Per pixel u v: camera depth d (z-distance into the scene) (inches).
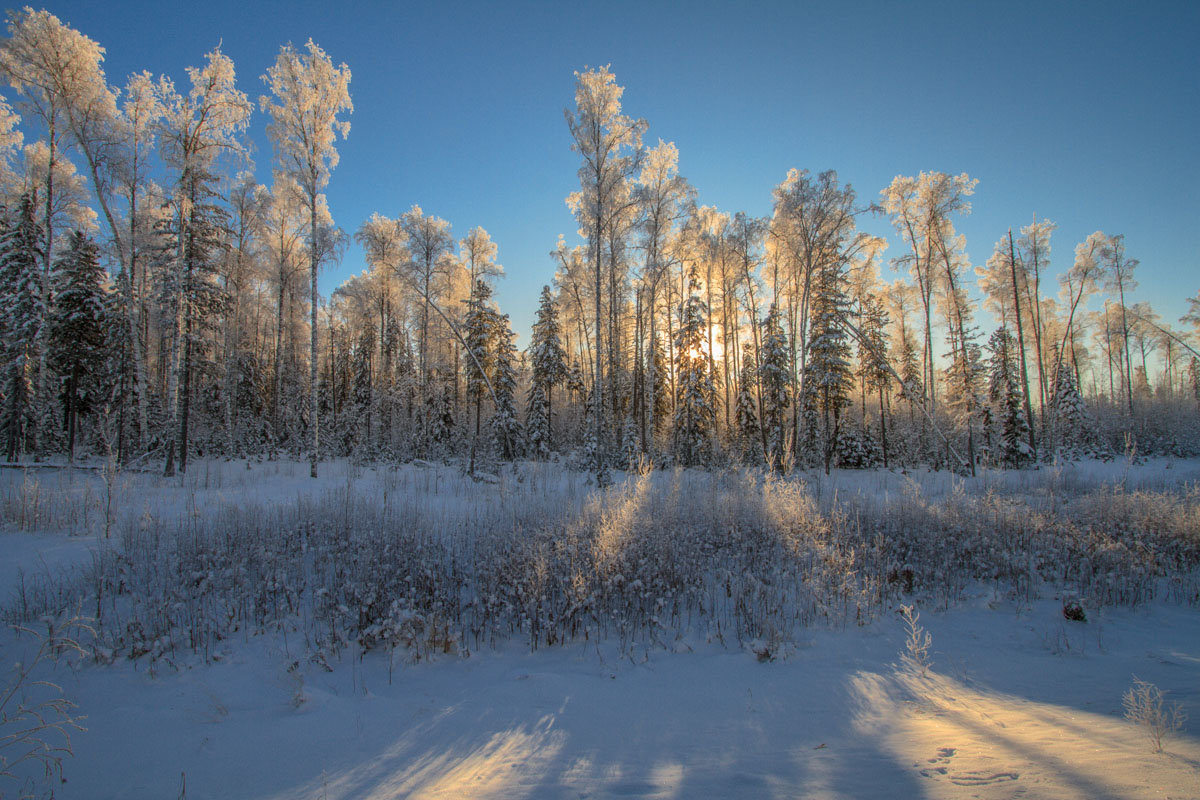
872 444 1211.9
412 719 164.2
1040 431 1296.8
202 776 132.8
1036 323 1284.4
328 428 1118.4
